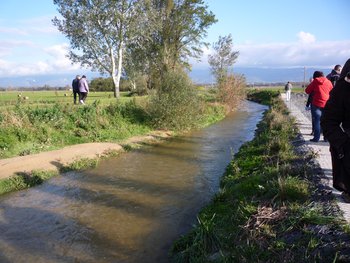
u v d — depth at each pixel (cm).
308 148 1084
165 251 655
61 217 828
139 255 643
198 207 870
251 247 530
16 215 845
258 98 5209
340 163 381
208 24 4006
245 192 800
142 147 1670
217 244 589
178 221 790
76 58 3341
